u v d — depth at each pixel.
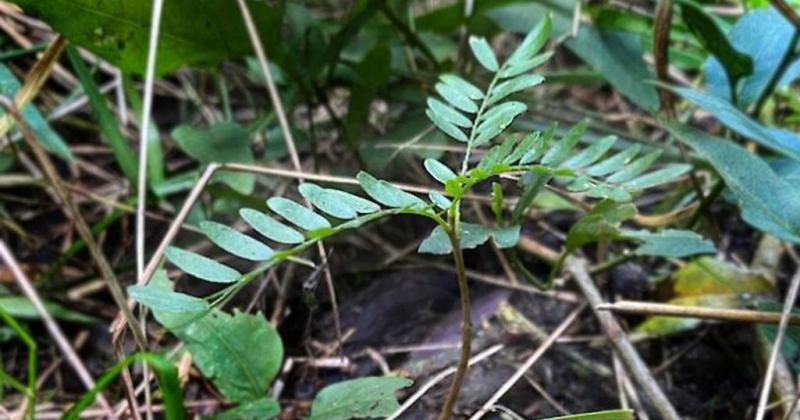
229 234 0.58
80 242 0.82
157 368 0.63
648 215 0.87
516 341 0.76
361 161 0.84
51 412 0.75
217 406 0.74
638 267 0.81
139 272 0.69
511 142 0.60
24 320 0.80
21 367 0.78
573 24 0.86
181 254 0.59
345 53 0.92
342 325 0.80
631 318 0.79
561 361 0.75
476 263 0.83
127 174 0.84
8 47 0.93
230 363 0.70
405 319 0.79
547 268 0.82
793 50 0.77
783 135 0.74
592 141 0.85
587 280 0.77
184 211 0.73
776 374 0.71
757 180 0.70
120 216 0.86
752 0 0.88
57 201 0.91
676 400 0.74
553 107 0.94
